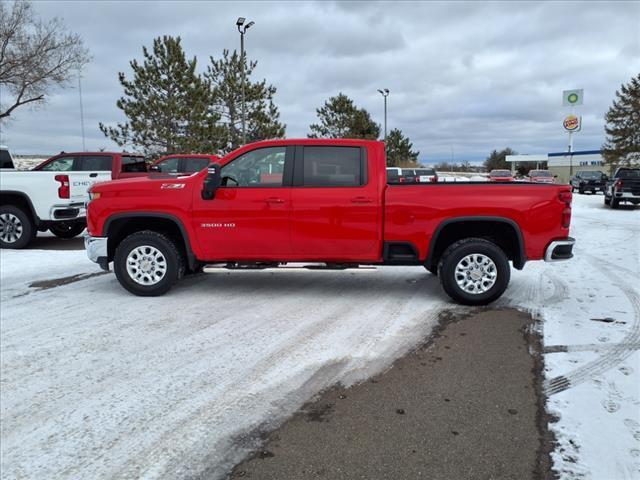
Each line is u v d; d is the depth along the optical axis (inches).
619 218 669.9
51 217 382.6
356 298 245.6
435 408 134.8
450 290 229.3
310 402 138.6
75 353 174.1
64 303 237.3
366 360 167.3
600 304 231.8
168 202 238.5
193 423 127.8
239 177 238.2
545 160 3080.7
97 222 245.3
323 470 108.5
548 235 224.8
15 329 199.8
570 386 146.3
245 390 145.8
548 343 181.3
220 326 202.1
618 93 1962.4
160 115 1034.7
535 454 113.4
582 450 114.3
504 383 149.3
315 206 230.5
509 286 268.7
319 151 233.9
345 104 1519.4
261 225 233.9
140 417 130.9
